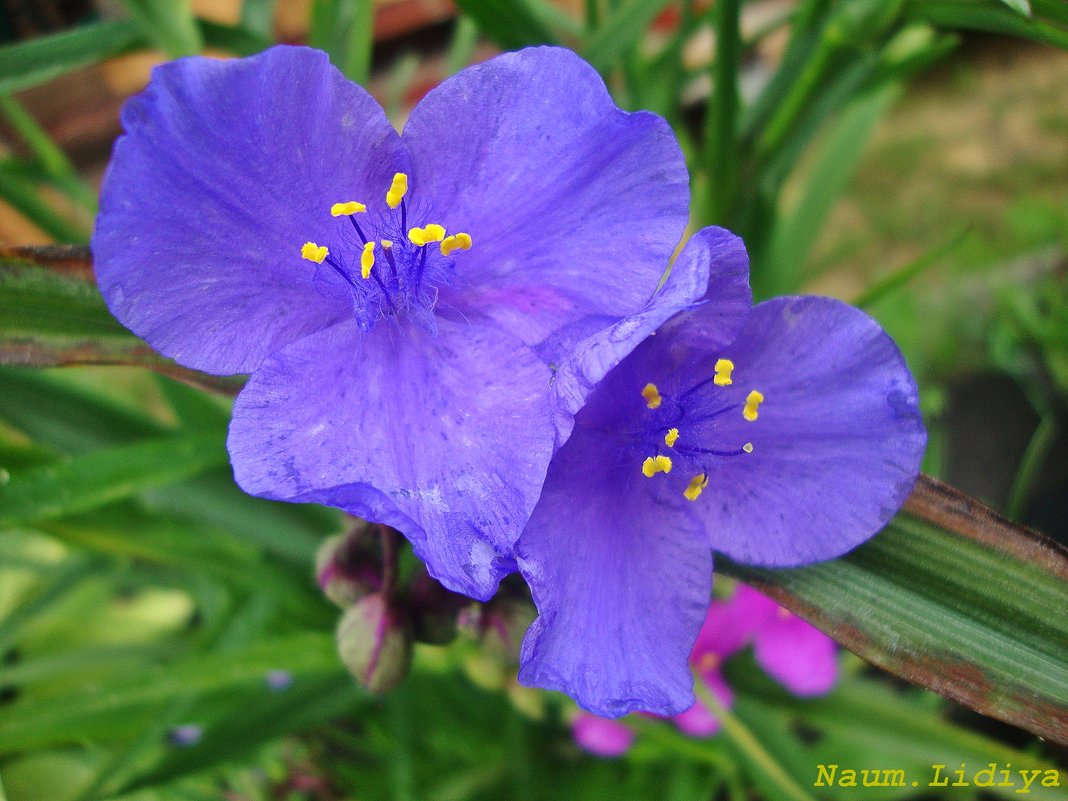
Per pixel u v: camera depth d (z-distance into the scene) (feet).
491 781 0.37
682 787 0.35
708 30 0.63
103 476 0.23
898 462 0.17
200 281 0.16
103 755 0.37
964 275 0.60
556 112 0.16
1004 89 0.73
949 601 0.19
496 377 0.17
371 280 0.18
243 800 0.38
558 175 0.17
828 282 0.65
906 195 0.68
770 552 0.18
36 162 0.33
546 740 0.39
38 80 0.24
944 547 0.19
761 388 0.18
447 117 0.17
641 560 0.18
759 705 0.31
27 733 0.26
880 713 0.29
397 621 0.21
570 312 0.17
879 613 0.19
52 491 0.22
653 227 0.17
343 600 0.22
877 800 0.34
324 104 0.16
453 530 0.16
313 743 0.38
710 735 0.31
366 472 0.16
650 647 0.17
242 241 0.16
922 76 0.75
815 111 0.28
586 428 0.18
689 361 0.18
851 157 0.37
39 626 0.47
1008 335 0.49
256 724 0.28
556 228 0.17
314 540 0.32
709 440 0.18
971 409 0.49
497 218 0.18
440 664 0.31
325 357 0.17
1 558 0.40
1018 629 0.19
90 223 0.46
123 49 0.27
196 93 0.15
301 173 0.16
